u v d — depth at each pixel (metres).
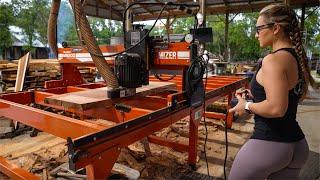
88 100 1.99
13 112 2.29
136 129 1.78
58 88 3.23
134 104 2.62
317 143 3.88
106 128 1.53
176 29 25.22
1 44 16.69
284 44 1.39
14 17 18.20
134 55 2.23
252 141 1.48
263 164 1.43
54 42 2.66
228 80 4.33
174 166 3.07
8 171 2.47
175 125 4.68
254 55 22.84
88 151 1.39
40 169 2.88
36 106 2.91
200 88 2.71
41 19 20.41
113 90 2.09
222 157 3.43
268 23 1.40
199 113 2.79
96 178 1.47
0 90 5.34
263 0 12.64
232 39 23.33
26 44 19.69
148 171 2.93
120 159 3.02
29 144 3.70
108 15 15.80
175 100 2.29
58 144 3.71
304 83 1.45
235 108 1.56
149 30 2.28
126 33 2.49
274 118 1.40
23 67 5.05
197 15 2.44
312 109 6.32
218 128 4.69
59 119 1.81
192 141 2.93
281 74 1.26
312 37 16.88
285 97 1.26
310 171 2.97
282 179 1.54
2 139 3.89
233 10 13.96
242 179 1.51
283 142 1.40
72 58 3.38
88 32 1.87
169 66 2.60
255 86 1.48
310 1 11.79
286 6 1.41
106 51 2.92
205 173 2.97
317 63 14.78
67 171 2.50
